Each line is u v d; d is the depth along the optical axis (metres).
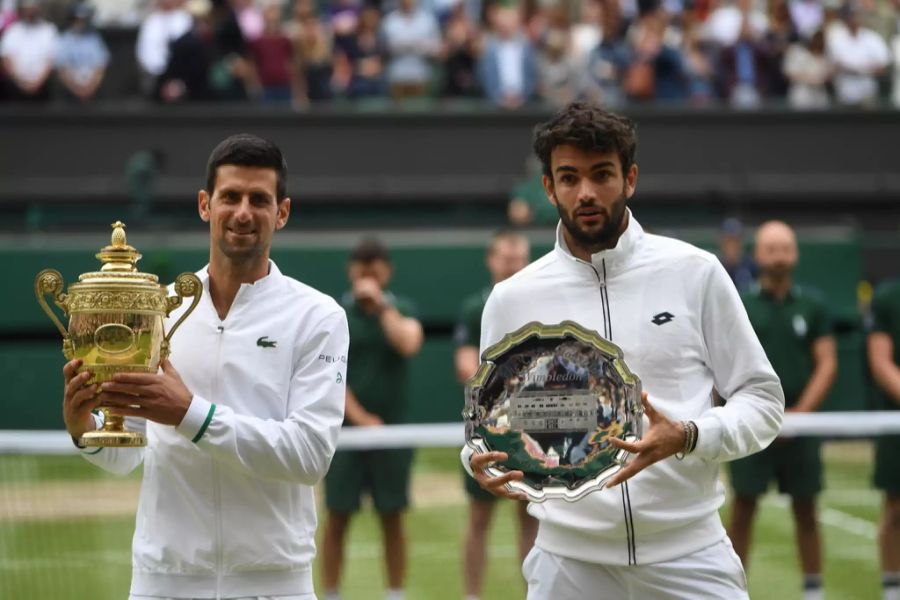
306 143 28.81
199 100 28.53
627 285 7.09
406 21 30.00
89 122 28.27
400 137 29.02
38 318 25.31
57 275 6.76
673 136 29.45
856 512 17.45
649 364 6.99
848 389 23.58
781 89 30.61
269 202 6.96
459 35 30.05
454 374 25.42
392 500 13.35
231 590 6.96
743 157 29.59
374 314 13.95
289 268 25.62
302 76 29.36
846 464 17.09
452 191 29.06
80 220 28.08
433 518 18.36
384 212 29.00
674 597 6.96
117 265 6.75
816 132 29.73
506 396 6.81
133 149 28.33
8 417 24.97
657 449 6.53
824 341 13.84
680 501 6.96
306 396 7.01
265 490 6.98
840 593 14.52
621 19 30.94
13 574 14.95
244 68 28.89
